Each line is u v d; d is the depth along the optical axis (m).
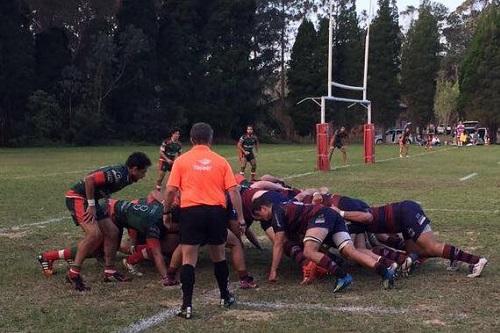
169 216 6.13
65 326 5.36
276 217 6.91
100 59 51.94
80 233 9.90
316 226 6.71
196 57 60.22
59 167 24.73
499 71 66.69
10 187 16.66
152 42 55.56
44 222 10.95
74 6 54.72
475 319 5.52
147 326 5.36
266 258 8.24
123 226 7.30
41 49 52.59
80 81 52.72
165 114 56.38
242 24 61.59
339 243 6.82
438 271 7.41
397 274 7.11
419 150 46.34
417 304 6.02
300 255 6.99
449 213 12.07
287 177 20.31
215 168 5.75
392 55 69.31
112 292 6.56
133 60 54.41
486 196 15.02
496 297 6.25
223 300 5.96
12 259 8.05
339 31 68.81
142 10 54.81
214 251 5.90
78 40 56.72
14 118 50.22
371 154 29.08
